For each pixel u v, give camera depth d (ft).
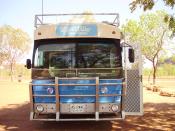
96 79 34.94
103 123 42.78
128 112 39.83
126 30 144.56
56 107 35.42
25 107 61.93
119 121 44.29
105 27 36.11
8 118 47.75
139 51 39.78
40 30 36.17
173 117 47.67
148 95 92.53
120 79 35.53
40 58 36.06
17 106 63.67
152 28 141.79
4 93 98.68
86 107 35.68
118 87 35.68
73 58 36.01
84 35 35.86
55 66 35.91
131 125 41.27
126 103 39.88
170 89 116.47
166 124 41.83
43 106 35.83
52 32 35.94
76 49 36.06
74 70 35.63
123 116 35.53
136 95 39.78
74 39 36.17
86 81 35.47
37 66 35.96
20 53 204.13
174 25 46.14
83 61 35.99
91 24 35.99
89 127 40.14
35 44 36.29
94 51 36.09
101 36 35.88
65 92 35.63
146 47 141.79
